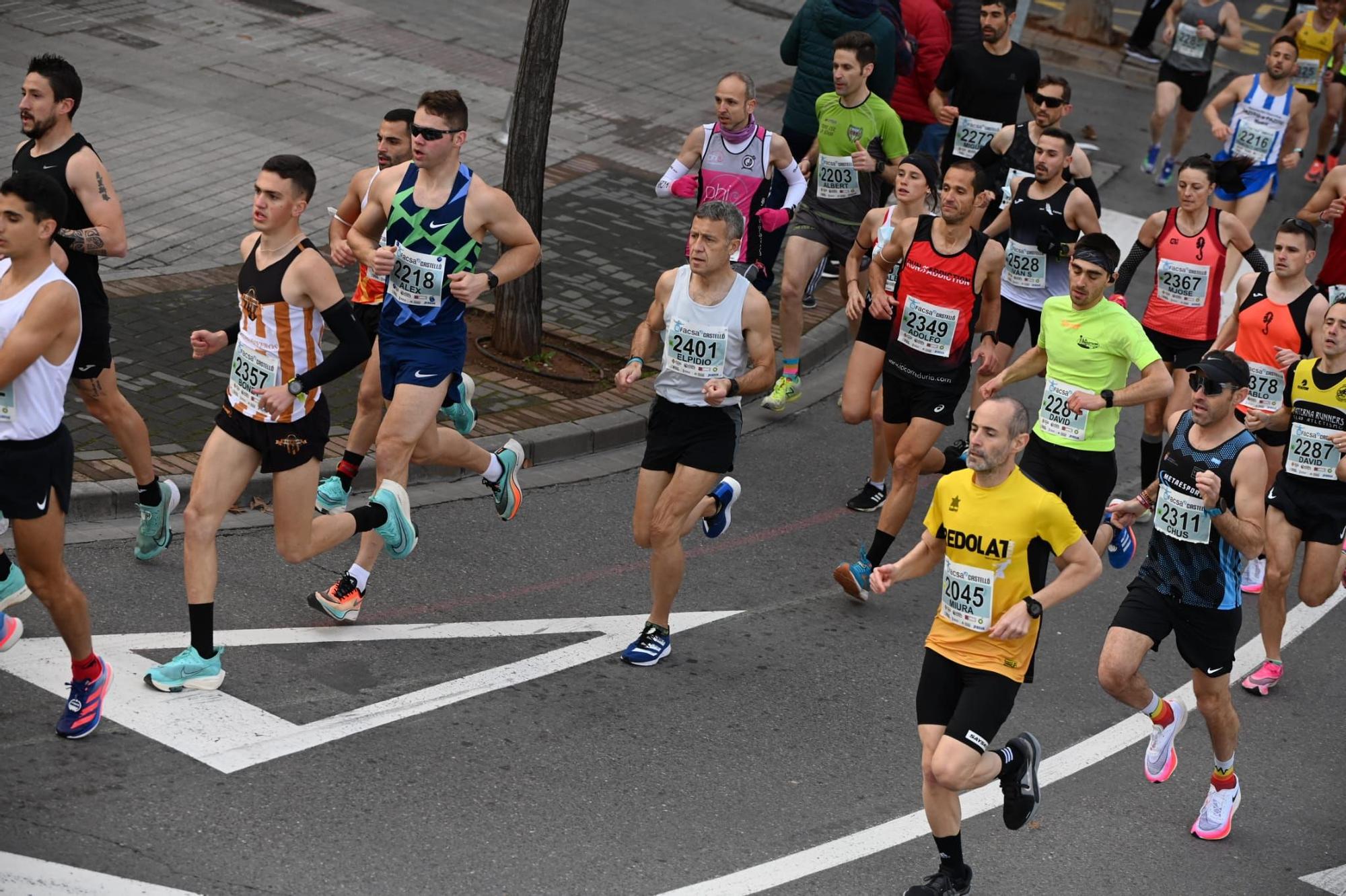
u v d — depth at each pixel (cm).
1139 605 2509
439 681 2642
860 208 4134
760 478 3803
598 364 4244
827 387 4484
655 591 2803
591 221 5272
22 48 5894
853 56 3981
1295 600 3456
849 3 4816
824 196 4138
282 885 2020
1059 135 3688
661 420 2784
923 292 3186
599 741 2523
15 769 2194
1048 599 2147
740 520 3547
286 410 2470
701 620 3030
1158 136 6550
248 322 2459
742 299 2697
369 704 2527
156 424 3441
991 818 2478
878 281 3362
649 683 2750
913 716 2762
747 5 8400
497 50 6881
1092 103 7712
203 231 4684
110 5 6619
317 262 2427
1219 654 2473
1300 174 7031
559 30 4031
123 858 2027
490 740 2477
